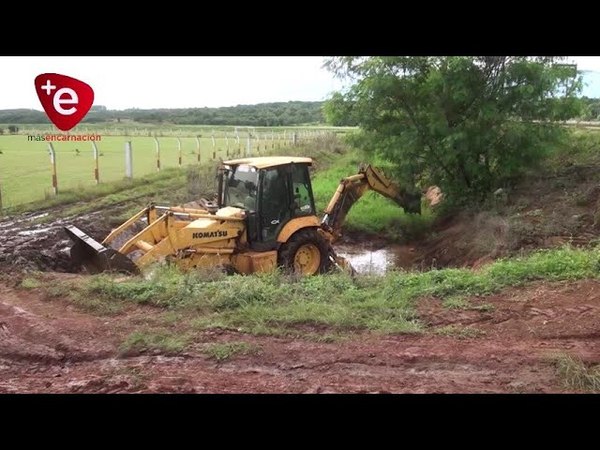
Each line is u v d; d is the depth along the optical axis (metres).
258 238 10.49
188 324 6.82
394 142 15.89
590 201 13.05
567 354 5.76
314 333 6.51
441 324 6.71
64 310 7.40
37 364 5.97
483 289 7.60
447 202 16.77
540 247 11.20
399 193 15.95
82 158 25.89
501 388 5.18
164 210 10.72
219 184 11.42
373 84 15.56
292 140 34.81
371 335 6.44
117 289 7.75
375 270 10.77
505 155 15.75
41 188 17.89
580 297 7.09
